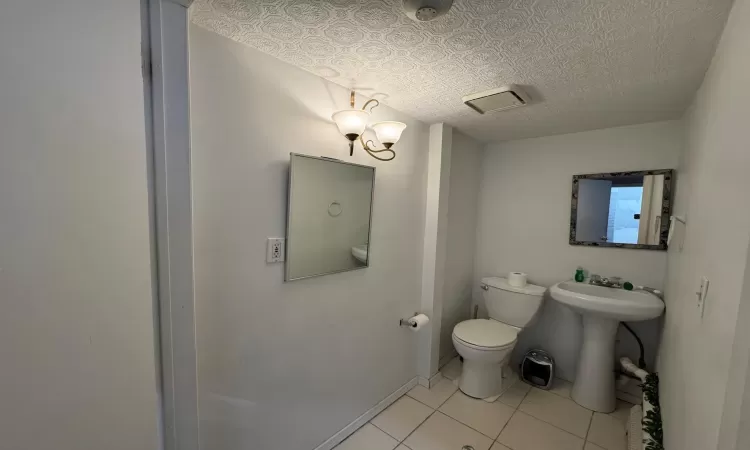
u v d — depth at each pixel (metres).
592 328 2.03
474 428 1.82
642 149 2.00
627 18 0.92
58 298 0.55
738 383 0.59
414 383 2.24
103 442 0.63
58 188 0.54
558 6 0.87
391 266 1.93
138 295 0.67
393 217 1.91
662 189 1.92
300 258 1.38
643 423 1.53
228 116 1.11
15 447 0.52
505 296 2.32
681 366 1.17
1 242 0.49
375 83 1.46
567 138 2.29
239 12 0.95
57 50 0.53
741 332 0.59
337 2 0.89
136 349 0.67
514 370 2.54
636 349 2.07
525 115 1.88
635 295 1.95
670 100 1.56
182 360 0.84
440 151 2.10
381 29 1.03
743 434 0.57
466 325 2.27
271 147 1.25
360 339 1.76
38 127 0.51
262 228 1.25
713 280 0.83
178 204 0.80
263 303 1.28
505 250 2.62
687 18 0.90
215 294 1.12
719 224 0.82
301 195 1.36
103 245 0.61
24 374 0.52
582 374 2.07
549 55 1.16
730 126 0.81
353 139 1.43
